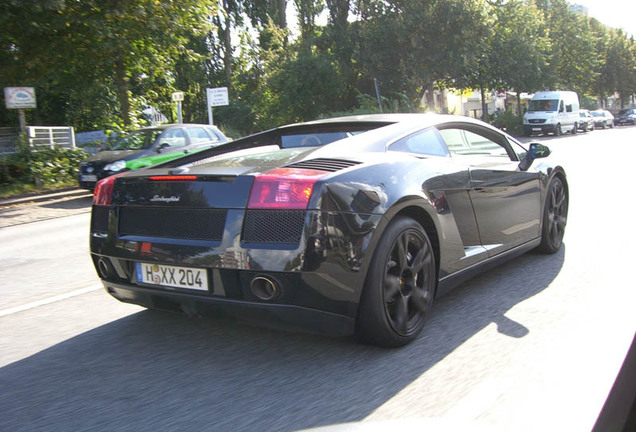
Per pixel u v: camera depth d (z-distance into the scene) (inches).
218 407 100.5
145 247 120.8
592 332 130.3
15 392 110.2
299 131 159.6
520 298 157.9
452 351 122.2
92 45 600.4
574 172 499.5
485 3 1251.2
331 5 1402.6
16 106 573.3
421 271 129.2
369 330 118.5
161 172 126.7
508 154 182.5
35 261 247.3
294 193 107.5
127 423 95.8
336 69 1370.6
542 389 102.8
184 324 147.4
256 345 130.3
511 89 1658.5
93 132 962.7
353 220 109.5
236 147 159.3
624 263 190.4
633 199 334.0
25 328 150.3
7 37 580.4
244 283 109.4
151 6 590.6
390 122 151.0
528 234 184.5
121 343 135.5
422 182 130.1
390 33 1266.0
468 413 94.8
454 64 1253.7
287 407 99.4
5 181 570.6
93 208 134.6
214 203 113.6
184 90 1571.1
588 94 2635.3
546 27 1924.2
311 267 105.0
